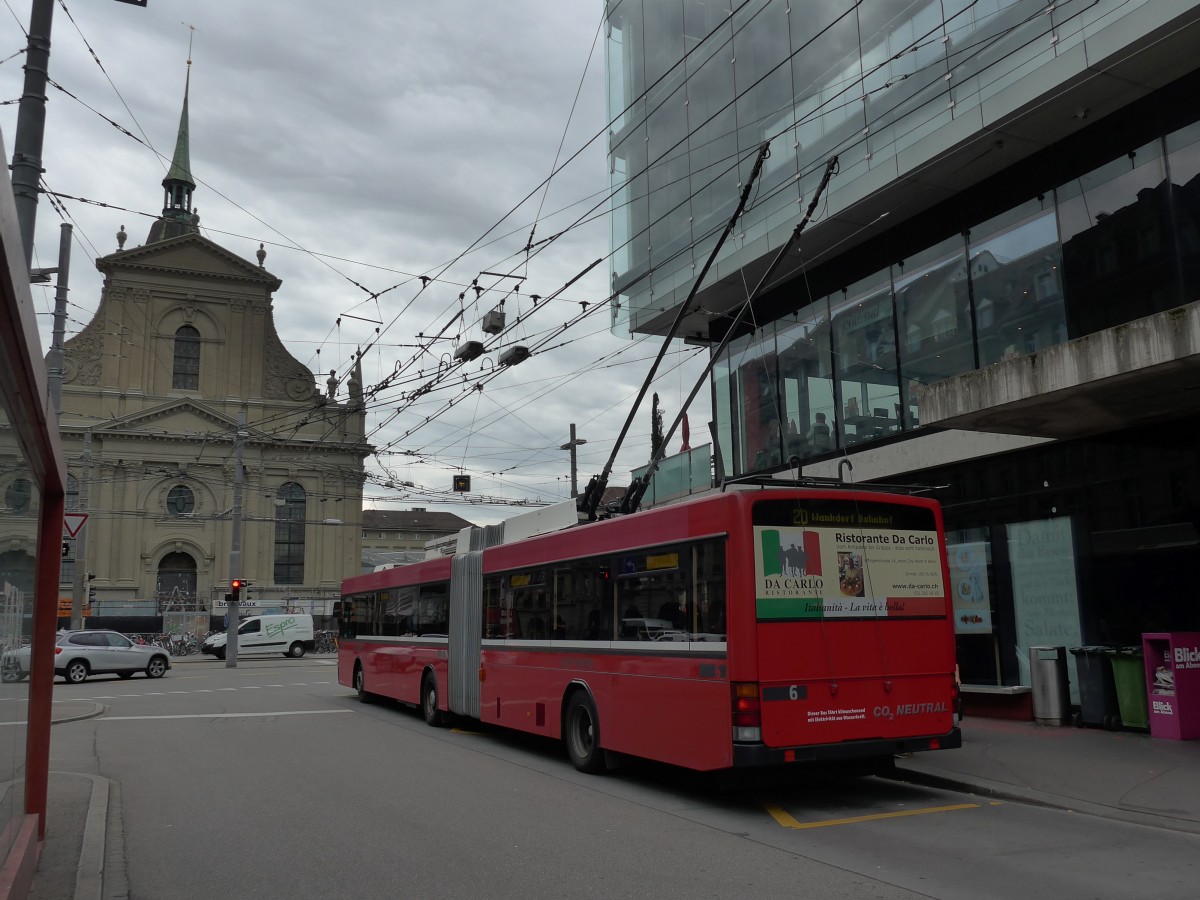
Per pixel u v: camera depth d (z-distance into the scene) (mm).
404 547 99188
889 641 9125
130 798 9953
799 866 6852
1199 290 11734
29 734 7254
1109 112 12852
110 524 56406
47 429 5402
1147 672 11656
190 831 8320
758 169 11562
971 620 14969
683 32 20484
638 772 11227
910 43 14914
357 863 7113
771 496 8867
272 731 15773
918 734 9102
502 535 14562
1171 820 7918
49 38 10266
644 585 10055
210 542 58250
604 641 10727
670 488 23250
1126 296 12602
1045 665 13008
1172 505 12062
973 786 9531
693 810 8977
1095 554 13055
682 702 9211
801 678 8625
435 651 16219
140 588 56406
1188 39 11180
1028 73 12820
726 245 18609
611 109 23000
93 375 58062
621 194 22297
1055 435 13195
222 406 59750
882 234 16766
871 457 16641
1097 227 13031
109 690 25906
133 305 59250
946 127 13781
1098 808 8492
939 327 15500
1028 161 14102
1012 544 14352
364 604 21281
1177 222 12023
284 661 44406
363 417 62875
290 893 6375
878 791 9836
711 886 6363
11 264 3588
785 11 17562
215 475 59094
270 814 8969
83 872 6680
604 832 8047
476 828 8234
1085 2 12266
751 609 8531
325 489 61031
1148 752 10609
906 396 16125
